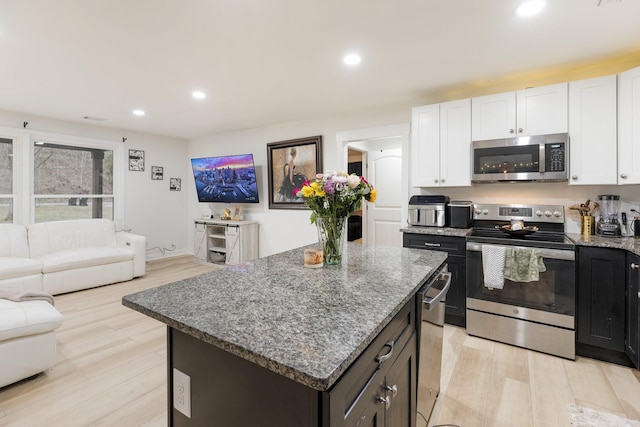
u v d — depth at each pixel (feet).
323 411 2.42
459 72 9.25
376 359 3.23
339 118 13.92
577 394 6.48
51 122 14.70
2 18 6.35
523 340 8.37
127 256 14.26
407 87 10.48
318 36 7.18
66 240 13.67
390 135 12.61
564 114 8.53
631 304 7.07
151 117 14.58
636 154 7.61
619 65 8.68
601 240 7.89
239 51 7.89
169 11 6.16
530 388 6.70
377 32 7.01
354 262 5.85
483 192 10.69
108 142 16.69
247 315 3.34
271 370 2.49
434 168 10.50
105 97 11.58
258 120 15.16
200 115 14.23
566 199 9.47
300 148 15.16
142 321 9.95
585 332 7.72
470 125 9.86
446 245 9.54
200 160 17.95
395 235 17.47
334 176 5.40
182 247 20.35
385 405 3.45
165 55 8.11
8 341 6.46
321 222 5.65
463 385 6.82
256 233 17.10
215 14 6.28
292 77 9.62
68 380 6.86
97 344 8.46
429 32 7.02
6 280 10.93
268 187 16.57
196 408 3.32
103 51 7.86
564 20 6.50
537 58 8.32
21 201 13.99
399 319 3.95
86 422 5.61
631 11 6.16
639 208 8.55
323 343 2.73
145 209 18.35
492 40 7.34
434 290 5.29
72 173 15.65
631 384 6.78
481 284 8.88
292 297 3.91
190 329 3.07
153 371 7.23
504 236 9.00
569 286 7.75
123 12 6.18
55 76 9.52
